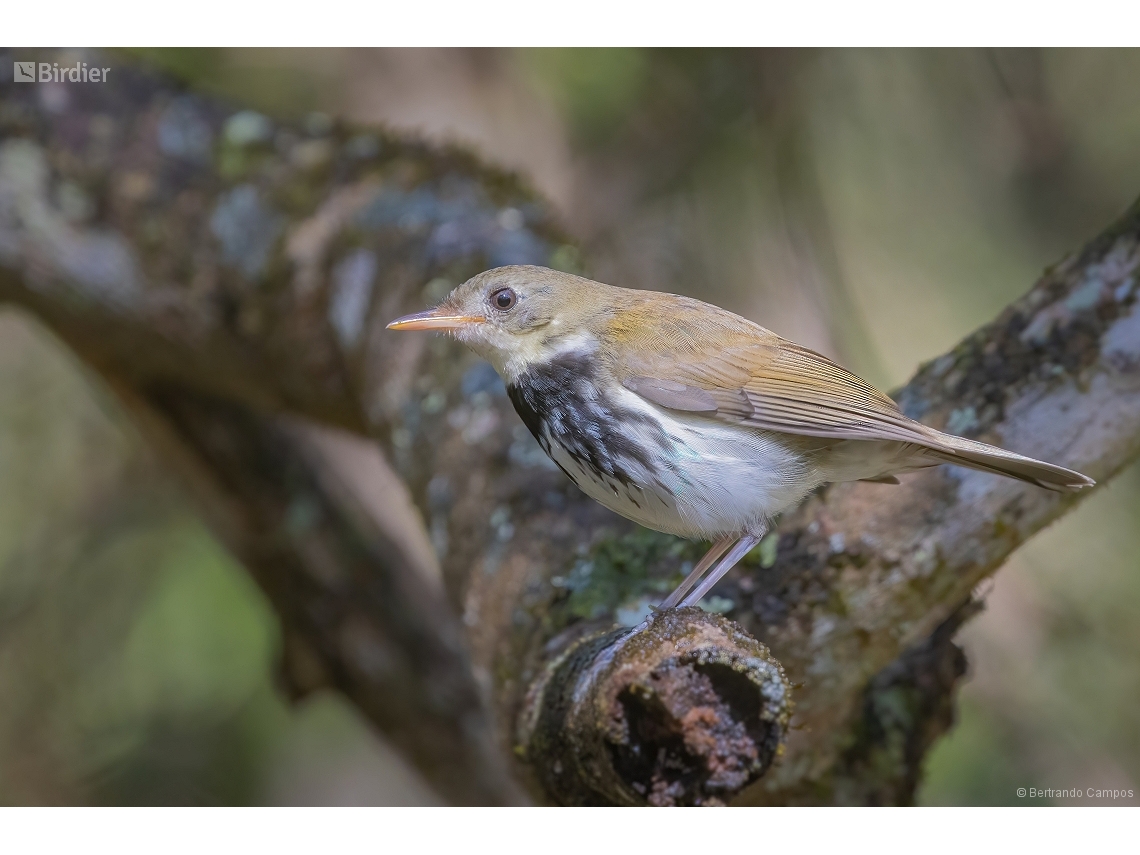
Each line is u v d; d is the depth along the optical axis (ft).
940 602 23.53
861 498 23.22
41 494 44.47
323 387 34.53
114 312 35.58
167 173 35.47
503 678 22.90
